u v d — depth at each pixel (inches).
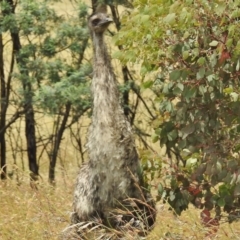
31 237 480.7
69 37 727.1
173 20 410.0
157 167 464.4
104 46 465.1
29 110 774.5
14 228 488.7
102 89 461.7
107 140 460.8
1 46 788.0
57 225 491.8
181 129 457.1
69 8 857.5
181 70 434.3
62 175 649.6
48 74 729.6
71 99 695.1
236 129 444.1
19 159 901.2
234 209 457.4
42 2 727.1
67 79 703.1
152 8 421.4
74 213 476.4
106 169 464.1
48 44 732.0
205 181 455.5
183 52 426.3
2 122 796.6
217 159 440.5
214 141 444.5
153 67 452.1
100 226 464.1
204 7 418.9
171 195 463.8
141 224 446.0
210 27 427.8
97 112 462.3
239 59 422.9
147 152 462.9
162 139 466.9
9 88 781.3
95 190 468.1
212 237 431.2
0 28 728.3
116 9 764.0
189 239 434.0
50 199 544.7
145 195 472.1
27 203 518.0
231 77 434.0
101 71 462.6
